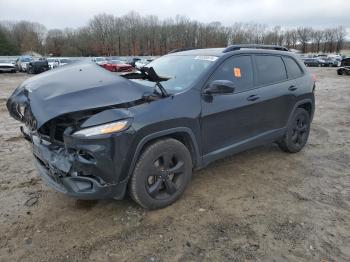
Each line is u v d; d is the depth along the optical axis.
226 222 3.25
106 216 3.33
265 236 3.04
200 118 3.55
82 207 3.49
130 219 3.28
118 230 3.11
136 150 3.05
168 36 87.62
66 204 3.55
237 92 3.99
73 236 3.02
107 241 2.96
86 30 91.06
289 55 5.00
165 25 88.69
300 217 3.35
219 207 3.52
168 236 3.03
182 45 87.62
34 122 2.89
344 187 4.04
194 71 3.84
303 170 4.54
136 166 3.14
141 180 3.19
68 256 2.77
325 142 5.90
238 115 3.98
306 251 2.84
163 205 3.45
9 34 87.75
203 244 2.93
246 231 3.11
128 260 2.73
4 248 2.86
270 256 2.78
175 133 3.41
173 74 3.95
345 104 10.51
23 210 3.45
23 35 92.38
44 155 3.15
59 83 3.07
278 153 5.20
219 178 4.22
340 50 106.00
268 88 4.40
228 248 2.88
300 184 4.11
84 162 2.84
